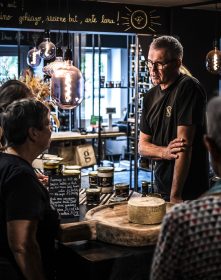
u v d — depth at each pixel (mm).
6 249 2053
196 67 6746
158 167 3182
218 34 6922
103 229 2197
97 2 5801
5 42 8906
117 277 2059
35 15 5469
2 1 5305
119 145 10312
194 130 2980
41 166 3328
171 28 6395
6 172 2037
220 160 1356
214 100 1359
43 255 2150
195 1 5969
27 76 3760
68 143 6684
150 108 3209
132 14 6059
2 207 2033
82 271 2076
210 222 1254
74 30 5703
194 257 1257
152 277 1353
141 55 6402
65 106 3391
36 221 2014
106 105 12211
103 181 3080
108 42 10828
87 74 11477
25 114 2088
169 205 2553
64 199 2551
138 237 2115
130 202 2264
